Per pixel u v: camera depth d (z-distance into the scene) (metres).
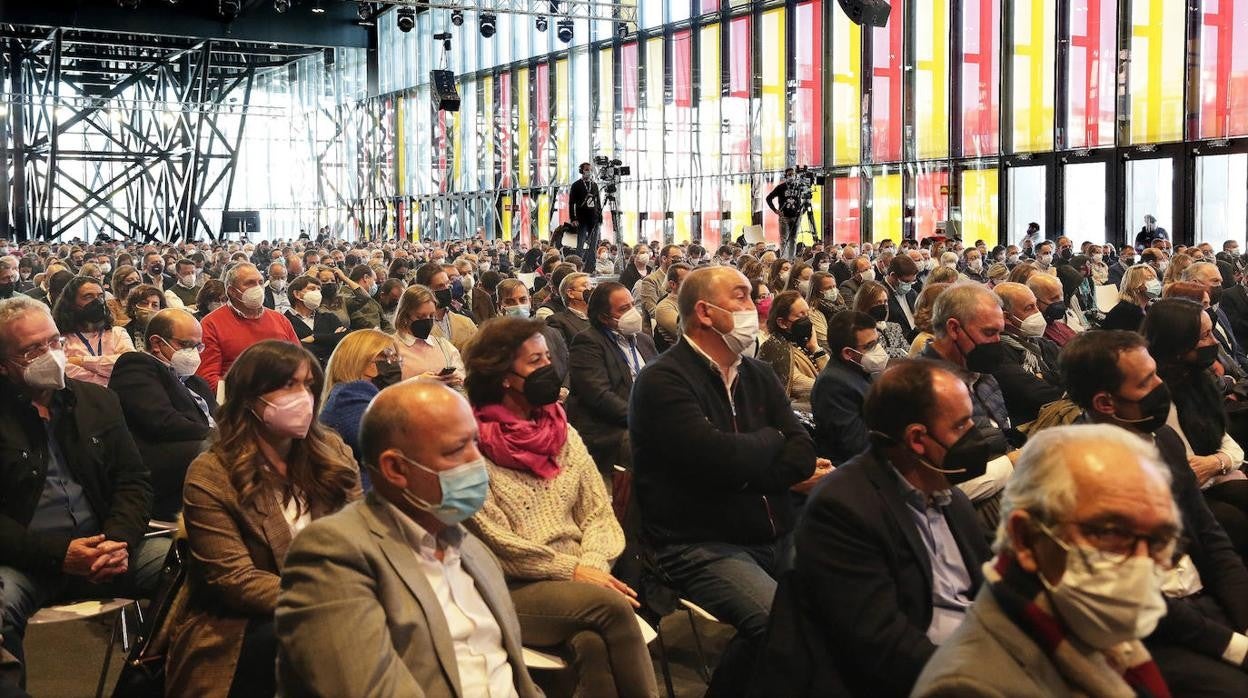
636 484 4.34
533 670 3.68
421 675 2.78
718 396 4.31
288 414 3.52
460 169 41.53
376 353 4.83
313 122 43.88
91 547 4.11
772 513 4.28
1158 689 2.20
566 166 36.78
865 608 3.09
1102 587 2.00
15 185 40.25
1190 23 21.23
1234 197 21.03
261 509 3.52
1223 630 3.43
